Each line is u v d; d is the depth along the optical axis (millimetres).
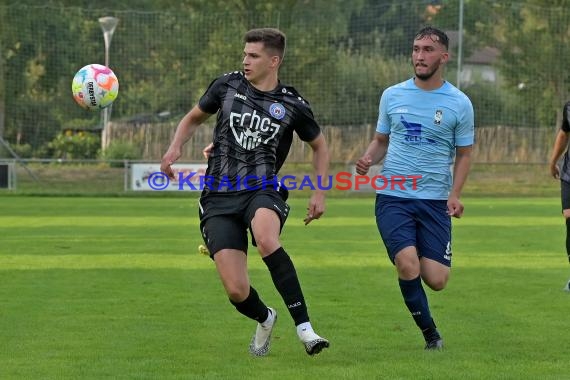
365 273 24922
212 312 18766
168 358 14633
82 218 43781
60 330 16875
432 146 15625
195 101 79562
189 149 73438
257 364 14203
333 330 17031
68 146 76875
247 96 14266
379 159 16328
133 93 80812
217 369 13859
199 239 33844
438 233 15656
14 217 44312
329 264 26875
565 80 77688
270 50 14219
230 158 14234
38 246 31250
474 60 87375
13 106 81188
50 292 21297
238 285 13898
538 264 27203
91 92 21812
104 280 23281
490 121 78188
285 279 13781
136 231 37062
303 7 90625
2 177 65125
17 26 79562
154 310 18969
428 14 84812
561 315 18688
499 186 70812
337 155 75000
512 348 15477
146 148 74250
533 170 73875
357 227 39812
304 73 77375
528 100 78188
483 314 18797
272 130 14203
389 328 17234
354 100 77750
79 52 82000
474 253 30109
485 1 82125
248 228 14367
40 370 13789
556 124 77125
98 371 13711
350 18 84375
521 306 19750
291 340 16156
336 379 13172
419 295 15383
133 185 64875
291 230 38281
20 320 17828
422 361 14422
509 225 41125
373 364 14203
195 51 78875
